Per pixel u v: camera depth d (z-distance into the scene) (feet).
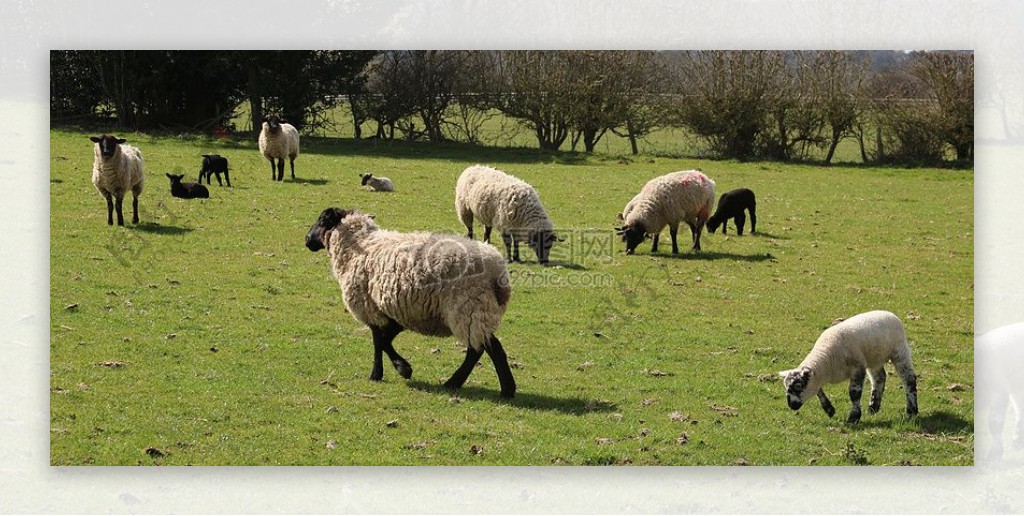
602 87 142.51
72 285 51.72
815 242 75.51
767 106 141.08
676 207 66.18
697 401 38.58
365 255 37.40
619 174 112.27
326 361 41.47
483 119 147.02
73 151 97.40
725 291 57.82
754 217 77.97
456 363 41.75
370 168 106.83
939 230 82.89
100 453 31.30
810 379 34.47
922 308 56.39
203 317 47.39
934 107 136.77
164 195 79.51
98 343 42.63
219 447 32.09
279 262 59.67
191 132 133.49
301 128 144.77
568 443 33.19
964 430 35.55
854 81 138.82
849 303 56.70
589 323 49.75
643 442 33.68
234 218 72.13
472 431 33.86
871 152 140.87
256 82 140.67
